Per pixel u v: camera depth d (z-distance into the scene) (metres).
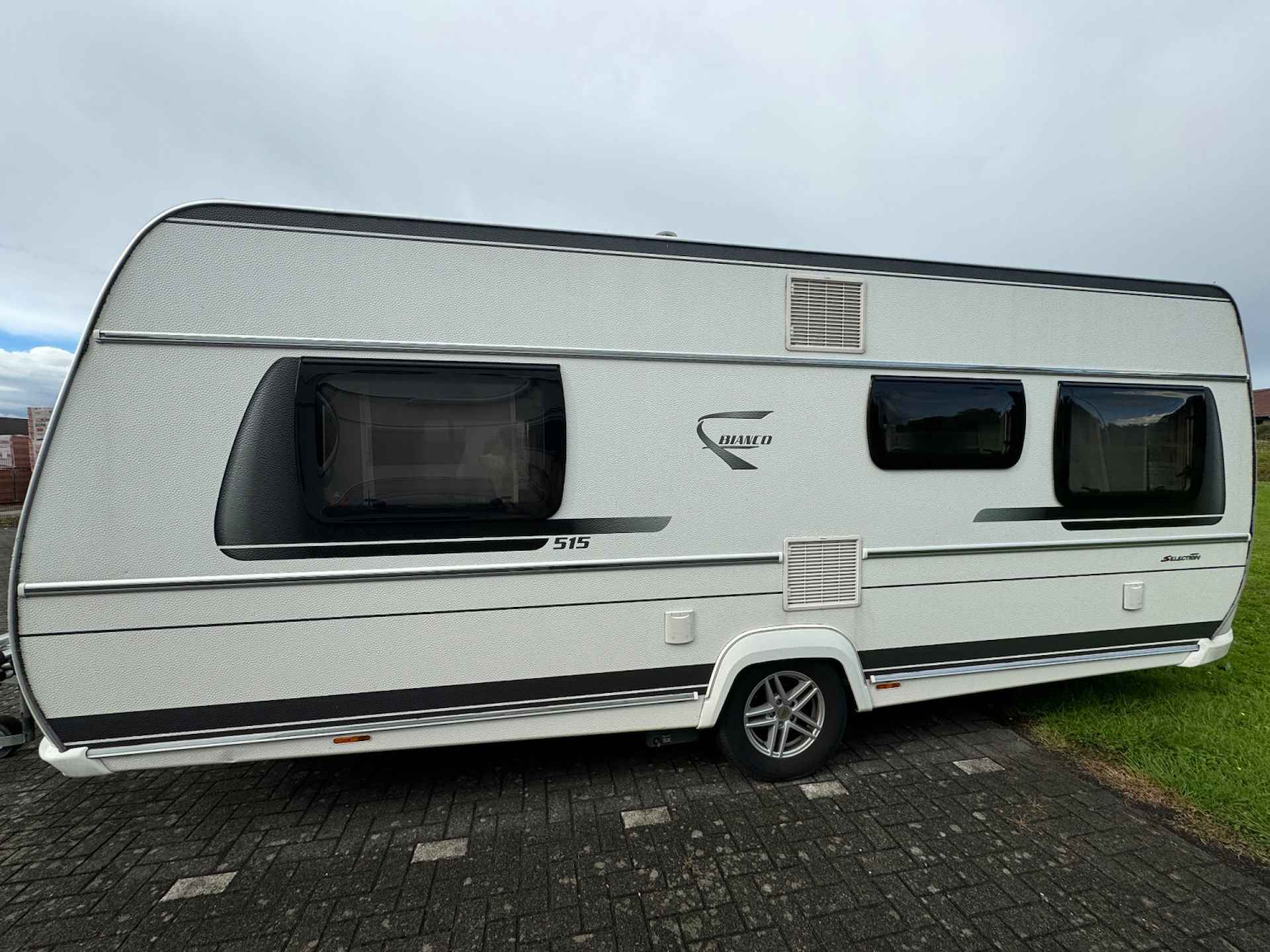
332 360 2.18
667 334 2.46
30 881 2.10
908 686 2.81
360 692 2.27
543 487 2.36
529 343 2.34
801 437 2.60
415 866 2.17
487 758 2.89
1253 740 2.96
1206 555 3.17
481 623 2.34
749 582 2.57
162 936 1.87
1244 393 3.21
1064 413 2.89
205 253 2.09
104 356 2.03
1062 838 2.31
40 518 2.01
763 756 2.66
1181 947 1.83
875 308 2.67
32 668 2.03
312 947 1.83
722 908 1.98
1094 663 3.05
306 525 2.18
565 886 2.07
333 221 2.18
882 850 2.25
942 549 2.77
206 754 2.18
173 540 2.09
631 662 2.49
